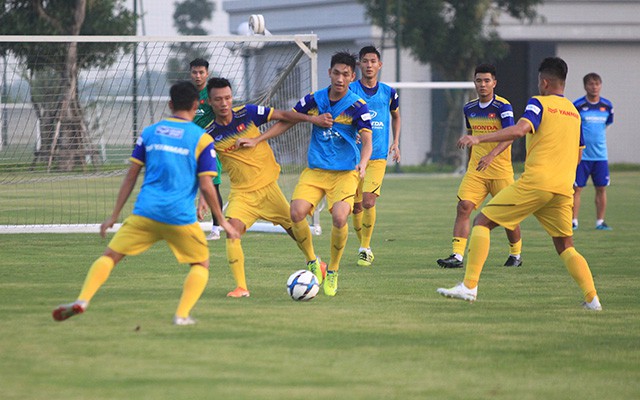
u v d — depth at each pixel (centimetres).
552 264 2973
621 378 1557
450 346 1762
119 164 4884
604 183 4047
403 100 8450
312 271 2414
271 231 3806
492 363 1641
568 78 9169
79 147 4859
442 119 8444
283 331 1866
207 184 1861
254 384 1475
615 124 9175
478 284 2553
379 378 1526
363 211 2895
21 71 5725
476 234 2211
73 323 1919
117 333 1822
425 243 3494
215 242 3412
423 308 2156
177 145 1855
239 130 2308
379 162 2938
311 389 1453
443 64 8425
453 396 1431
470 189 2917
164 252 3108
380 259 3048
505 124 2886
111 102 5953
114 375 1517
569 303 2259
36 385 1456
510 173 2930
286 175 4388
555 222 2183
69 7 7506
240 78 4628
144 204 1844
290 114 2334
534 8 8888
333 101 2375
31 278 2541
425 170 8200
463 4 8244
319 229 3744
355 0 9094
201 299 2236
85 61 6588
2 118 5134
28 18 7425
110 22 7800
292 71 4031
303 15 9719
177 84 1895
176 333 1830
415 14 8188
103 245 3303
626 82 9194
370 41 8975
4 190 5569
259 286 2445
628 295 2397
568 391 1473
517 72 9169
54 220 4162
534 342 1812
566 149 2145
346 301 2238
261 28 3959
